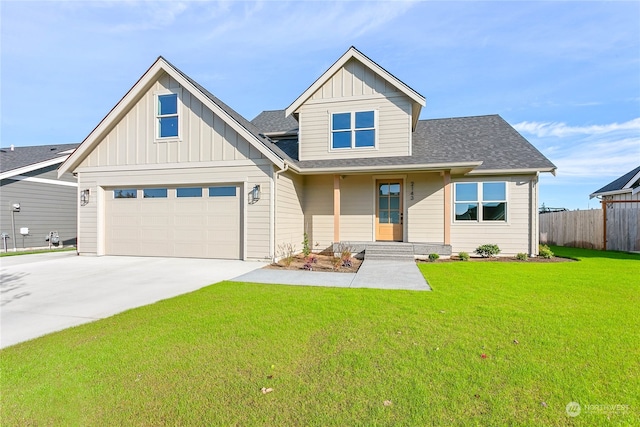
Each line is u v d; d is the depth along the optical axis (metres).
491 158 11.15
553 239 16.73
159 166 10.62
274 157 9.46
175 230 10.65
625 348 3.29
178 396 2.48
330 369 2.88
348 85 11.74
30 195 15.11
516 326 3.93
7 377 2.78
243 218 10.01
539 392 2.51
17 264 9.26
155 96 10.66
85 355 3.20
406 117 11.32
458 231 11.48
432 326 3.94
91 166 11.18
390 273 7.78
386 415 2.22
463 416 2.22
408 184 11.69
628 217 12.96
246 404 2.37
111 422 2.19
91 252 11.16
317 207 12.35
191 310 4.69
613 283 6.44
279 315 4.42
